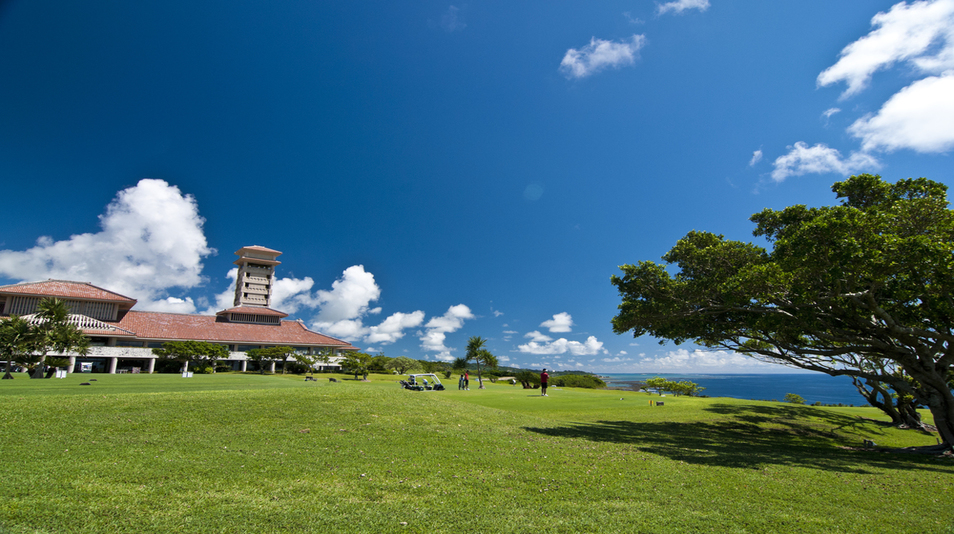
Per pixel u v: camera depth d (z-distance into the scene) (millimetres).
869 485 9383
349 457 9609
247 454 9398
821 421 25016
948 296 14961
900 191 17688
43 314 42188
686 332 22344
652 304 20672
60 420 11430
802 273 15477
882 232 14336
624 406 27047
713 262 20453
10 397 13969
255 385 24969
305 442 10953
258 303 86625
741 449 14141
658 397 34281
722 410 26109
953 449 17234
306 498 6840
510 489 7781
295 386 23203
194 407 13883
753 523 6488
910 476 10812
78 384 24406
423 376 47656
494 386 55812
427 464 9328
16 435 9852
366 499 6941
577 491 7805
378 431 12898
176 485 7109
